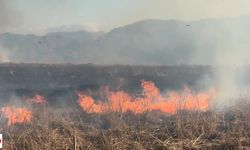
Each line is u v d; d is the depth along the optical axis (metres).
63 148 19.95
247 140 20.80
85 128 25.22
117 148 19.94
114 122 25.50
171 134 22.47
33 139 21.02
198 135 22.45
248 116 25.47
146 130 22.88
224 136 21.86
